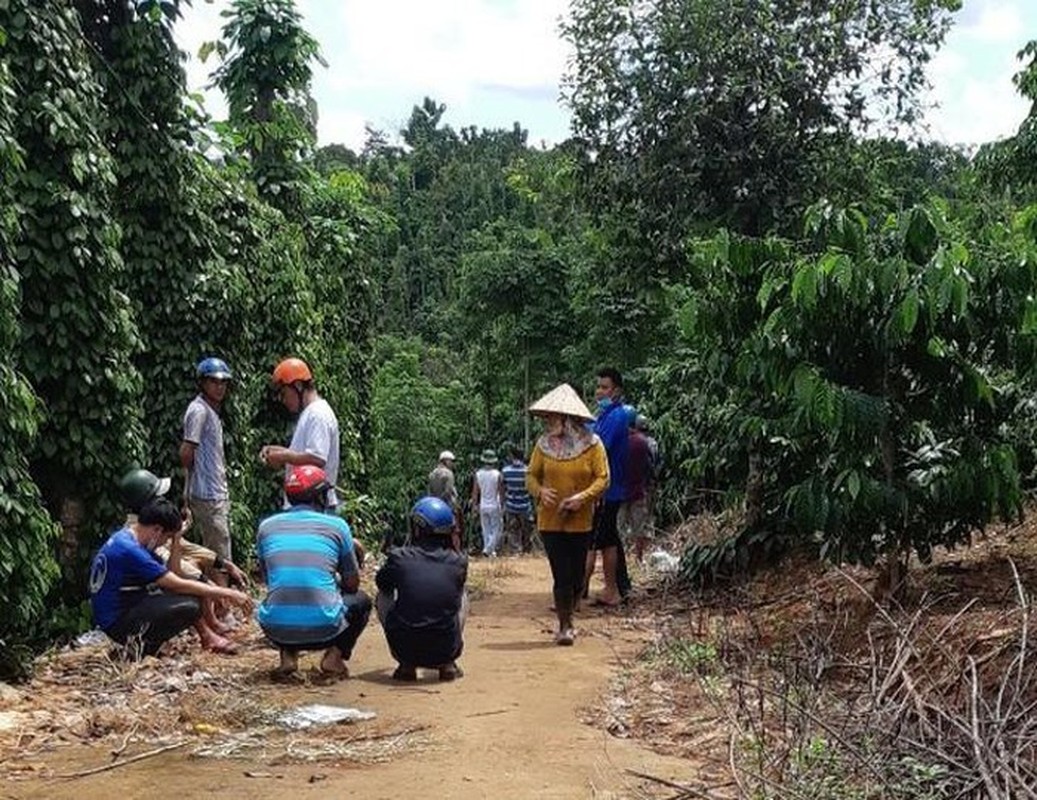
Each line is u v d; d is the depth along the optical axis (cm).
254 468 1254
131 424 866
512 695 664
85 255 809
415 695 664
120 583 723
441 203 6309
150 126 978
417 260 5553
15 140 736
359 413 1708
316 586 686
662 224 1150
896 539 743
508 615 967
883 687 480
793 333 708
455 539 736
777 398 810
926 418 738
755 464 954
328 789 492
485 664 752
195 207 1031
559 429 822
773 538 952
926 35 1116
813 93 1106
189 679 688
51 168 803
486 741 565
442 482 1791
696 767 516
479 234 3378
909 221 688
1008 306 690
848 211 711
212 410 873
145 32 969
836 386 698
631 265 1208
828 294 678
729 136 1111
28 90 794
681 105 1120
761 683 554
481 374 3266
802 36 1105
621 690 668
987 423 744
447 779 505
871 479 718
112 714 604
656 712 613
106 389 844
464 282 2953
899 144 1180
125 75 966
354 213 1722
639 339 2278
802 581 896
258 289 1220
